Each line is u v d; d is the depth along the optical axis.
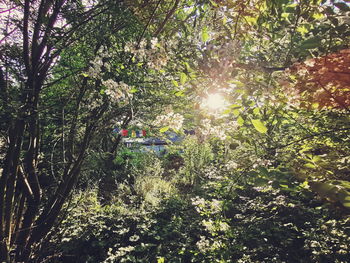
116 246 4.17
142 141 6.66
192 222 4.75
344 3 1.05
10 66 2.71
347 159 1.63
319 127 2.21
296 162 1.49
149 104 3.16
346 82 1.18
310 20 1.25
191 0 2.08
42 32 2.80
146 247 3.98
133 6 2.36
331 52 1.15
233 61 1.30
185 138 7.59
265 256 3.55
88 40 3.14
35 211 3.46
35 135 3.42
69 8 2.77
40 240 3.56
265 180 1.27
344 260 2.82
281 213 4.08
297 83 1.27
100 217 4.66
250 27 1.63
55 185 3.99
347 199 0.86
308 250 3.46
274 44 1.55
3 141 3.03
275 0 1.28
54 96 3.65
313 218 3.67
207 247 3.22
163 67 1.70
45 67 2.90
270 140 2.05
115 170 6.94
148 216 4.94
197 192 6.18
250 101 1.36
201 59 1.33
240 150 3.06
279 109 1.64
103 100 3.23
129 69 2.35
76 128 3.68
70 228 4.21
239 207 4.42
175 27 1.97
